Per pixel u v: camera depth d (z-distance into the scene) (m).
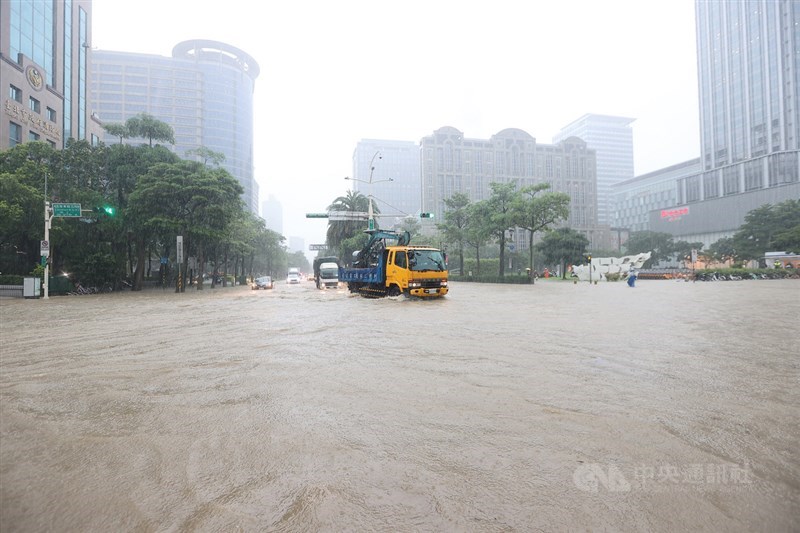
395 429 3.79
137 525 2.42
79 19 49.66
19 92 37.62
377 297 22.19
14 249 31.25
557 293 26.02
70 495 2.75
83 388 5.29
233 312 15.29
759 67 108.50
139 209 31.92
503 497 2.65
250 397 4.81
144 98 128.62
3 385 5.46
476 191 139.25
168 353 7.51
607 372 5.79
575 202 145.00
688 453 3.25
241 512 2.52
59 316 14.43
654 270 69.62
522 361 6.51
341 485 2.82
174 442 3.57
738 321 11.10
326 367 6.23
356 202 54.84
